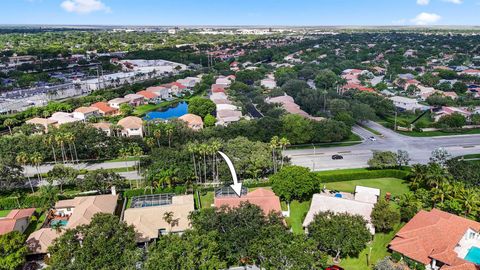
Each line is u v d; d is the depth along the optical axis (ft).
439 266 229.66
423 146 469.98
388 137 510.58
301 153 448.65
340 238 229.45
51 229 262.88
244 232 226.99
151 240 257.14
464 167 335.67
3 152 393.29
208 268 199.82
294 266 197.47
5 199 326.03
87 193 341.82
